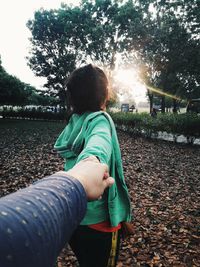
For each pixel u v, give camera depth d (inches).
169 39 1134.4
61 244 12.7
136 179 304.8
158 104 2512.3
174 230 176.4
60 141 58.9
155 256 146.1
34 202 12.0
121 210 55.1
